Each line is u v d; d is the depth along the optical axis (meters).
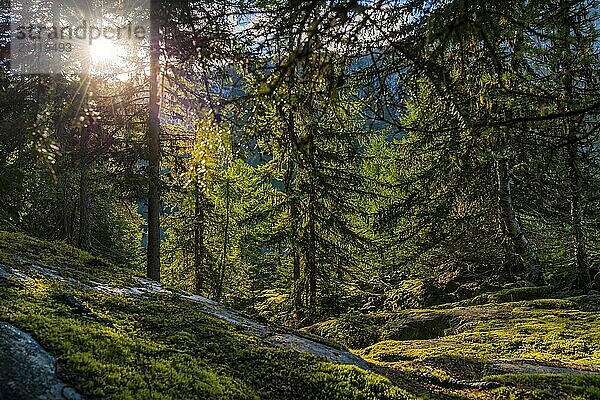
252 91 3.68
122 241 25.03
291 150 4.68
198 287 20.84
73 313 6.47
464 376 8.45
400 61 3.73
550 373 8.23
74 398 4.39
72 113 7.89
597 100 4.15
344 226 16.38
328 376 6.54
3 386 4.25
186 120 12.26
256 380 6.12
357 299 19.77
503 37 4.24
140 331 6.69
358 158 15.45
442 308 16.62
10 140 11.55
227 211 22.31
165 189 12.64
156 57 8.54
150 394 4.74
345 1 2.92
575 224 15.52
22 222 15.98
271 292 25.25
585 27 4.62
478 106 4.67
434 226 14.97
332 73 3.44
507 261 17.66
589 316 12.24
